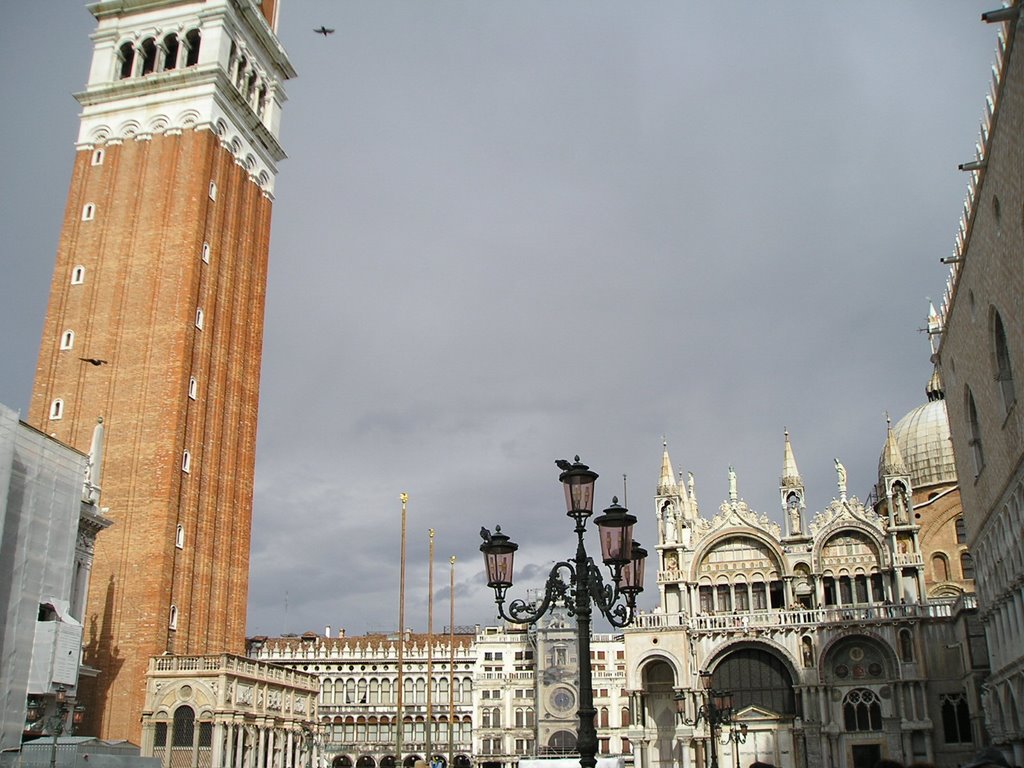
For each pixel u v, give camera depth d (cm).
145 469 7050
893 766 1511
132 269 7681
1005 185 3966
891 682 7144
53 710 5297
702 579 7944
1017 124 3666
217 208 8075
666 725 7462
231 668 6469
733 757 7069
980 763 1377
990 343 4712
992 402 4834
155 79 8169
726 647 7494
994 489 5022
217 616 7438
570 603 2619
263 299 8775
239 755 6419
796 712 7294
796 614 7469
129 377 7350
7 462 4850
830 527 7731
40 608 5281
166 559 6831
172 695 6366
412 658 13000
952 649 7106
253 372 8438
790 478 8181
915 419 9625
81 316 7662
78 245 7894
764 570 7850
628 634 7538
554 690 11988
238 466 8006
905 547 7550
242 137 8650
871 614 7331
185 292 7494
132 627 6619
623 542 2516
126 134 8162
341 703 12900
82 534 5900
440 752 12506
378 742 12638
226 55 8394
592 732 2356
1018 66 3541
